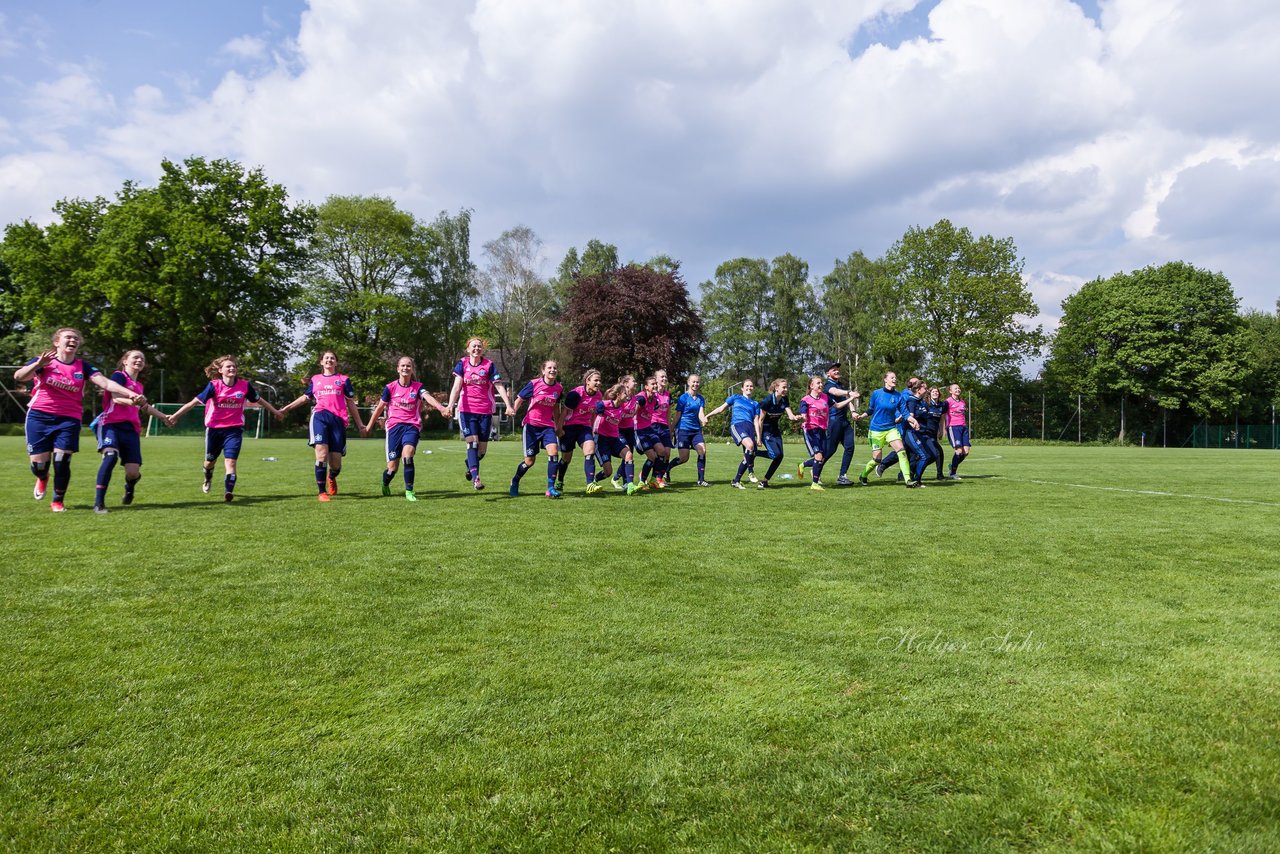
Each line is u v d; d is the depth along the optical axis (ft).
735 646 11.65
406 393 33.12
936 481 44.52
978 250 162.91
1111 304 172.24
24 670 10.53
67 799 7.27
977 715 8.96
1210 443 170.40
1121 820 6.68
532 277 188.75
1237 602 14.38
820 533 22.91
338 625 12.75
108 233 127.24
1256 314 225.76
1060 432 174.91
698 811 6.97
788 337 236.43
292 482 40.24
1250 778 7.38
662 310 147.23
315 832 6.72
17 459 55.06
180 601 14.26
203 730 8.71
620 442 35.99
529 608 13.89
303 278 159.94
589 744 8.33
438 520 25.38
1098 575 16.84
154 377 140.77
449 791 7.38
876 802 7.08
